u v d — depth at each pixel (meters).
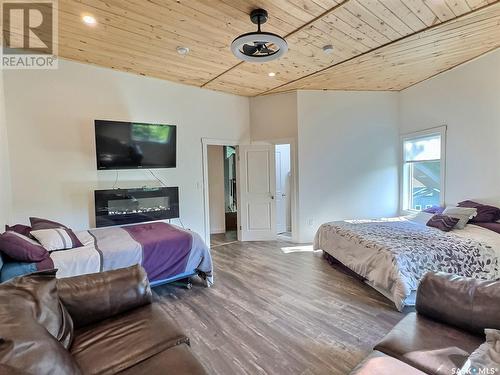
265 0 2.47
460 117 4.26
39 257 2.43
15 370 0.98
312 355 2.10
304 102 5.25
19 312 1.28
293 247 5.11
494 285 1.58
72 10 2.60
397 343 1.46
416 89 5.08
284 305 2.90
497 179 3.76
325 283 3.45
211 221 6.59
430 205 5.02
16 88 3.41
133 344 1.51
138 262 2.92
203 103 5.09
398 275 2.72
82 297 1.75
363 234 3.57
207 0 2.47
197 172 5.04
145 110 4.43
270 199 5.70
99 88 4.00
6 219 3.17
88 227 3.95
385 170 5.54
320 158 5.33
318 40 3.26
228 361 2.05
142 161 4.23
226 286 3.40
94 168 3.99
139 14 2.68
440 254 2.89
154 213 4.44
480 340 1.48
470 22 2.92
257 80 4.69
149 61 3.84
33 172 3.55
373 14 2.74
